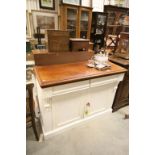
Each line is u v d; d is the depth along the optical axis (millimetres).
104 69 1603
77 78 1337
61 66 1615
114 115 2072
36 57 1537
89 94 1642
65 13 3062
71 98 1513
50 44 1605
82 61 1829
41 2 2965
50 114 1459
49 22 3205
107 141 1618
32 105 1337
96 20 3611
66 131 1717
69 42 1719
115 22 4125
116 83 1778
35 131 1503
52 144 1535
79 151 1476
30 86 1223
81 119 1802
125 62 1862
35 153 1423
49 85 1190
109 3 4074
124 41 1999
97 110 1899
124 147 1551
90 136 1672
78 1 3398
